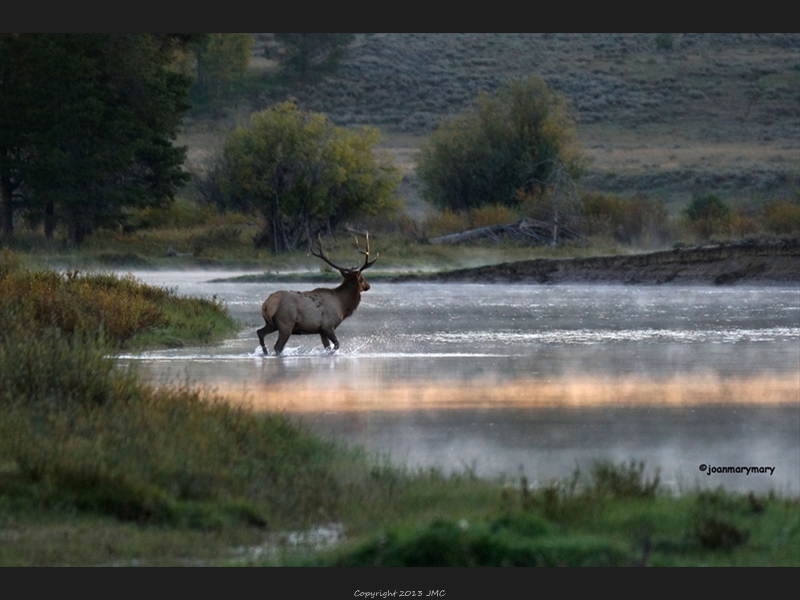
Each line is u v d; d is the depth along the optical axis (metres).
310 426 52.47
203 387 58.03
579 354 80.38
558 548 32.34
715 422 54.28
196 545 34.06
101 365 50.34
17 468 38.38
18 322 65.69
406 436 50.53
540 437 50.47
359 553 32.78
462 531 32.88
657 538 34.03
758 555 33.09
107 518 35.97
